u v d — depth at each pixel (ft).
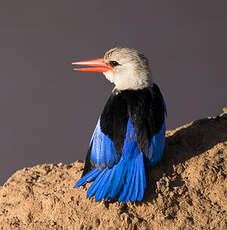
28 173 42.22
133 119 36.11
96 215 35.47
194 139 42.11
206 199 35.32
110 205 35.47
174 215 34.60
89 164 37.96
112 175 35.35
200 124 44.65
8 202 39.47
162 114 37.24
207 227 33.47
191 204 34.99
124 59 38.29
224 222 33.32
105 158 36.01
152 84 38.78
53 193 38.19
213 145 40.09
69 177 40.06
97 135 36.94
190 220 33.91
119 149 35.70
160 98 38.32
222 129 43.04
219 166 37.27
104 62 39.78
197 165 37.60
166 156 39.19
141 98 37.11
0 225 38.04
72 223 35.78
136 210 35.06
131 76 38.19
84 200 36.60
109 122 36.63
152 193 35.68
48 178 40.75
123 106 36.96
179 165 37.93
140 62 38.14
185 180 36.78
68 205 36.76
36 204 37.93
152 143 35.91
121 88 38.42
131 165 35.42
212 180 36.09
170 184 36.32
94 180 37.37
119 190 34.94
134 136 35.78
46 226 36.37
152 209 34.81
